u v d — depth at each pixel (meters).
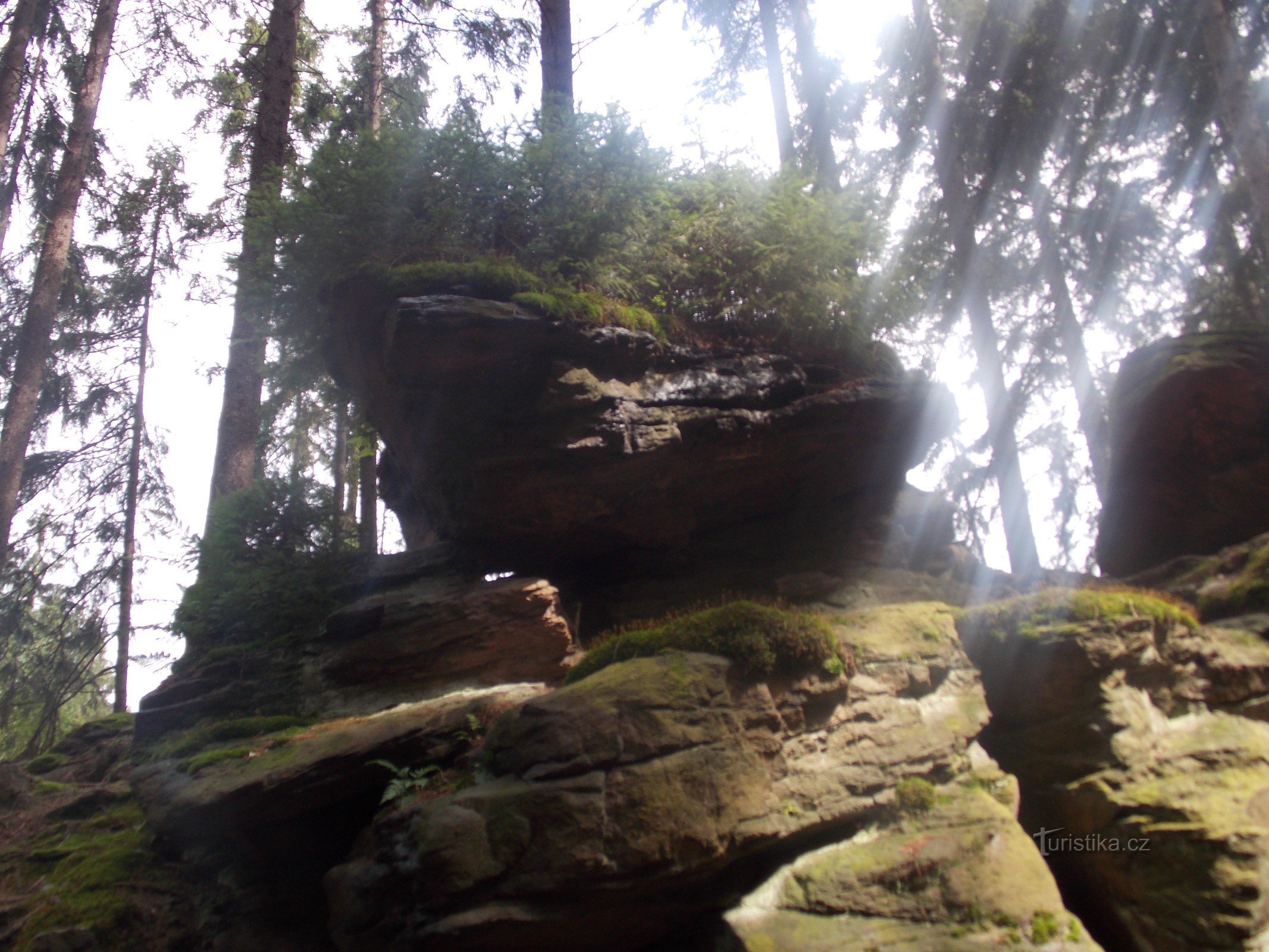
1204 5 11.26
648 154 7.74
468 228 7.43
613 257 7.52
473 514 7.10
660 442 6.71
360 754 5.36
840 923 4.34
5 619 14.73
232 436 10.48
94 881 5.90
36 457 15.45
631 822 4.23
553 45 10.65
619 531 7.34
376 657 6.90
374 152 7.52
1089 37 12.50
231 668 7.20
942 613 5.99
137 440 17.12
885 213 9.02
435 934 4.02
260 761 5.65
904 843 4.70
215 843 5.96
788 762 4.88
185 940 5.64
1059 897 4.43
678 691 4.67
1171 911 4.82
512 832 4.25
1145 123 13.02
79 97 12.69
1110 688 5.80
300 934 5.48
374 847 4.86
